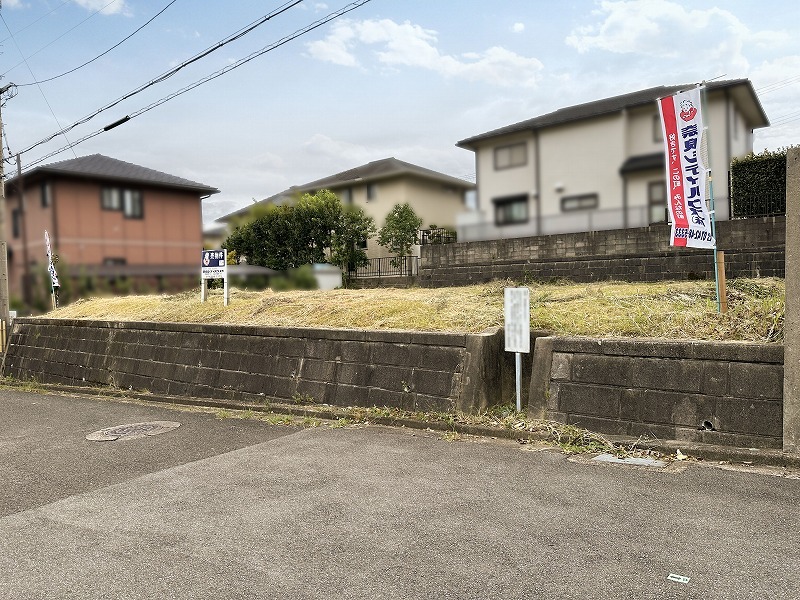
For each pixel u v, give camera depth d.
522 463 4.59
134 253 12.72
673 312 6.11
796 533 3.12
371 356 6.75
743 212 11.93
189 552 3.12
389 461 4.79
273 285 17.09
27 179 12.85
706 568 2.77
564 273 13.08
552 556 2.95
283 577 2.81
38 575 2.91
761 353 4.52
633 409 5.01
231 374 8.15
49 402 8.88
